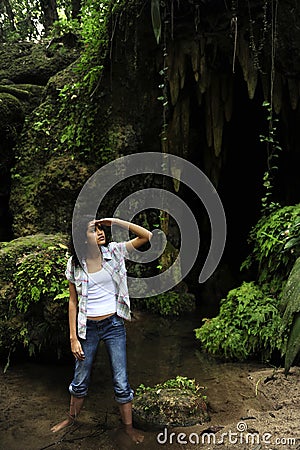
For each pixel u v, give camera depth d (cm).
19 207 559
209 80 531
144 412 303
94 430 284
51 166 549
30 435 278
